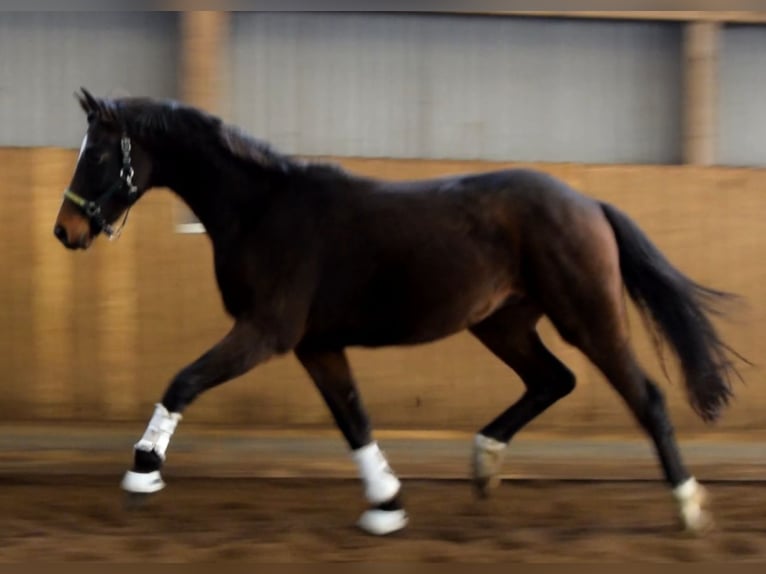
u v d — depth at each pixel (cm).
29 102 908
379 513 603
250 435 839
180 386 560
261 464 755
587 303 583
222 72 908
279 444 813
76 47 906
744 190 896
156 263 877
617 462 777
